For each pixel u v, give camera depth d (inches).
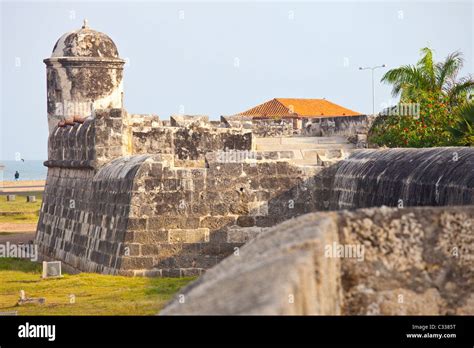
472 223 633.0
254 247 588.4
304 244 515.2
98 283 1594.5
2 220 3565.5
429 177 1234.0
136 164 1695.4
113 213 1752.0
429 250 628.1
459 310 621.6
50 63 2383.1
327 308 536.7
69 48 2379.4
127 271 1658.5
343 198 1621.6
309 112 5206.7
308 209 1713.8
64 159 2201.0
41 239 2361.0
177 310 470.3
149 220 1664.6
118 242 1695.4
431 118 2038.6
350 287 618.2
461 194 1111.0
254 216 1696.6
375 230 624.7
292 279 444.1
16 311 1269.7
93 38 2389.3
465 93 2135.8
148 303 1328.7
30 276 1815.9
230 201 1691.7
